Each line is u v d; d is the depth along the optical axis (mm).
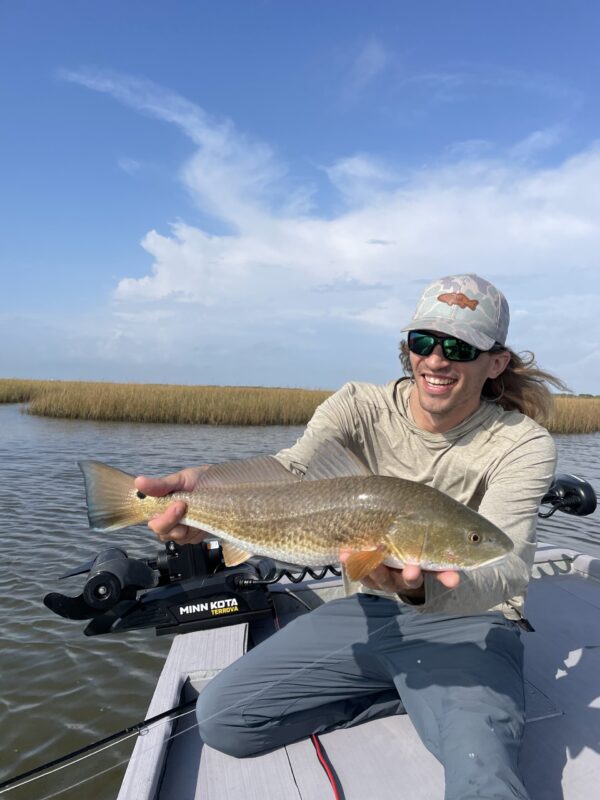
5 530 3311
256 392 11570
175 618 1304
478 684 910
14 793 1410
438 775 932
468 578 887
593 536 3645
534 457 1019
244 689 977
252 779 943
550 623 1376
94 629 1277
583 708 1068
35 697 1790
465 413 1090
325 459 991
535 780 900
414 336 1033
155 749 946
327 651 1013
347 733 1052
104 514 979
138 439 7426
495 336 1030
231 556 1008
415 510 878
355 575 836
